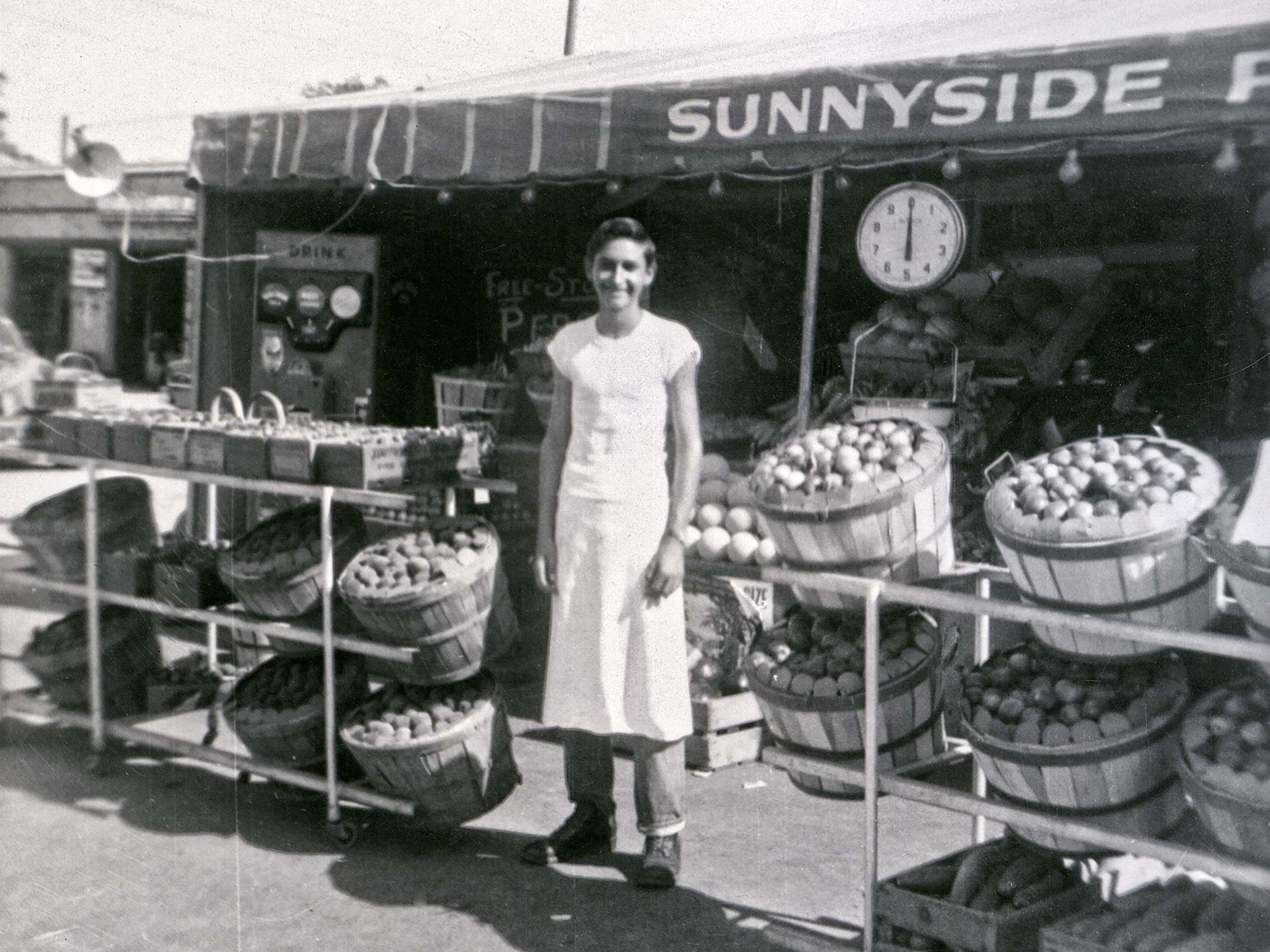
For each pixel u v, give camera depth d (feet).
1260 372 15.47
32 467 36.73
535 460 19.40
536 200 21.91
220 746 15.97
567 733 13.01
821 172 14.55
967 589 12.06
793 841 13.42
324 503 13.32
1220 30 10.41
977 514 15.80
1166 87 10.70
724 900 11.99
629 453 11.73
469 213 22.50
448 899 12.09
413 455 13.97
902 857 12.98
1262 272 15.47
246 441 14.26
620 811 14.51
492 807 13.12
